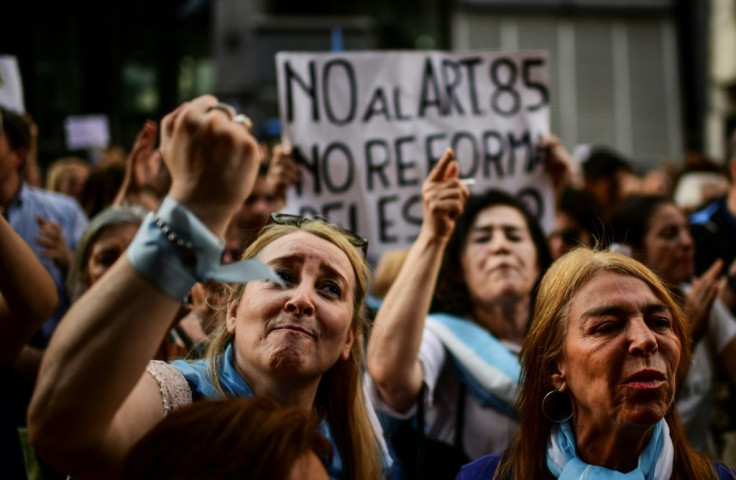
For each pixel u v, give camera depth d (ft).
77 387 3.48
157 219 3.56
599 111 41.37
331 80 10.79
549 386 5.68
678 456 5.69
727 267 12.24
